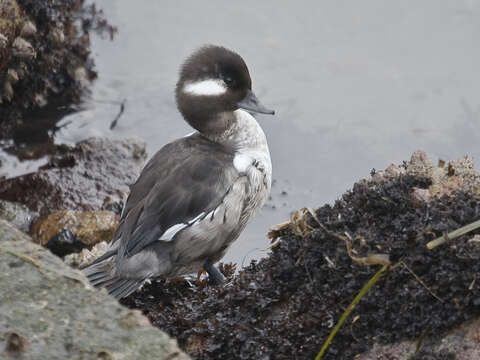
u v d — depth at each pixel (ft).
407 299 23.59
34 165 43.80
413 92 49.16
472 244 22.86
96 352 18.92
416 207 25.32
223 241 32.83
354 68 51.08
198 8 56.75
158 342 19.48
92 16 53.62
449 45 52.90
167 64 52.49
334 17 55.57
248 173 32.94
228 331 25.81
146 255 31.01
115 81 51.03
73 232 37.42
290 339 25.18
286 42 53.36
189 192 31.50
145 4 56.95
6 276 21.06
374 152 45.19
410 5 56.39
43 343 18.97
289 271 26.63
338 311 24.85
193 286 31.99
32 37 47.06
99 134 47.03
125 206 32.24
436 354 22.82
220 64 34.35
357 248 25.02
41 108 48.34
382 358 23.67
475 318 22.94
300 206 41.86
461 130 46.29
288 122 47.39
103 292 20.94
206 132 34.76
